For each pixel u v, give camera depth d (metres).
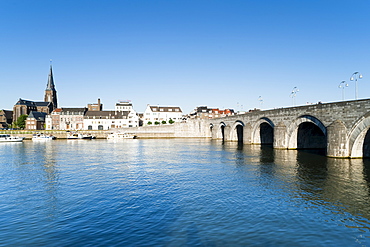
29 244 14.38
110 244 14.19
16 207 20.52
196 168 36.44
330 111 43.59
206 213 18.48
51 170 36.34
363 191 23.53
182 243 14.22
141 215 18.23
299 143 57.84
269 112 65.50
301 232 15.55
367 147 40.78
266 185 26.06
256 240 14.55
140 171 34.81
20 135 132.25
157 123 171.75
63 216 18.41
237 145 77.06
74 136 131.88
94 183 28.02
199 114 178.00
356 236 15.06
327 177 29.02
